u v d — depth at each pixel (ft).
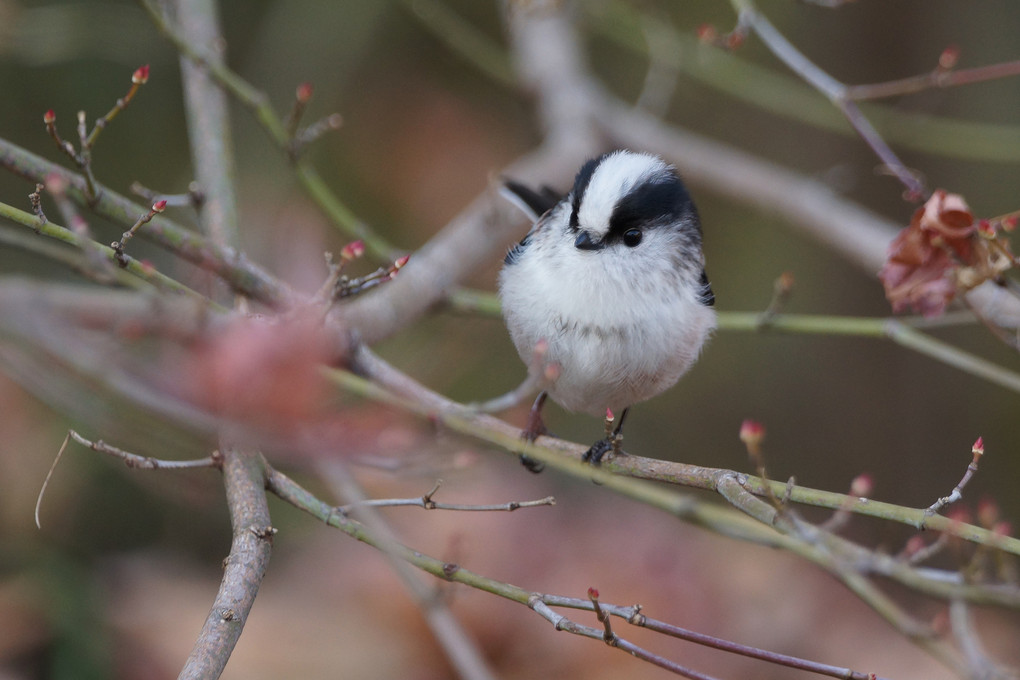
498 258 39.22
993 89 44.65
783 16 45.68
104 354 15.81
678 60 39.58
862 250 37.40
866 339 46.32
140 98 39.32
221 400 14.75
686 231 25.54
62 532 32.27
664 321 24.36
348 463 15.76
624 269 24.26
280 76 41.24
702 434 45.93
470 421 21.71
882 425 45.80
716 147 43.55
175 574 33.37
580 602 17.47
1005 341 21.81
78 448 31.81
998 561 18.21
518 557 34.78
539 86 42.98
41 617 29.84
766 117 50.52
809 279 46.34
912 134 38.19
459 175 45.21
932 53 45.09
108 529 33.47
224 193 27.63
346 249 17.83
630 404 26.05
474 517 35.53
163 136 39.88
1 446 30.19
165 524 34.45
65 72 38.45
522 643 32.24
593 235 24.43
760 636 34.86
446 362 33.81
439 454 16.81
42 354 16.98
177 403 14.94
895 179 47.47
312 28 41.01
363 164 44.34
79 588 30.96
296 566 34.17
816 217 39.09
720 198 47.39
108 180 38.88
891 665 34.37
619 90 51.29
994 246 20.98
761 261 46.75
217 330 16.08
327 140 42.65
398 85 46.78
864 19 45.57
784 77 46.26
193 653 17.06
